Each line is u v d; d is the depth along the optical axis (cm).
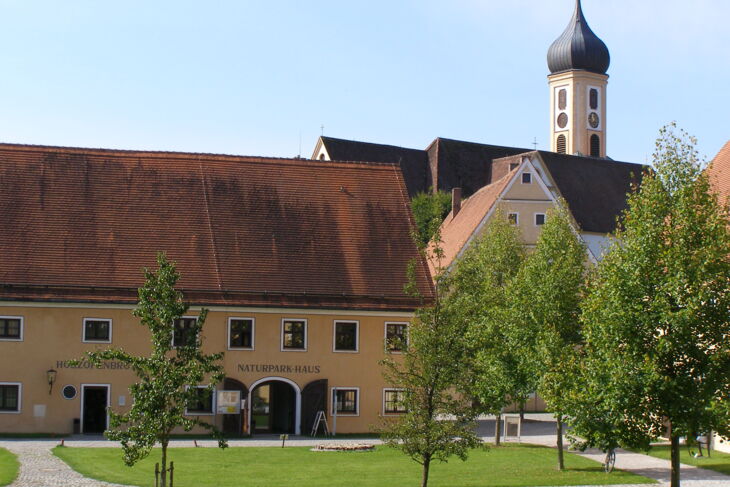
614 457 3638
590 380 2678
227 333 5028
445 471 3681
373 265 5378
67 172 5291
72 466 3538
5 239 4947
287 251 5309
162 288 2934
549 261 3956
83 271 4928
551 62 13138
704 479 3381
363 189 5703
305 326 5125
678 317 2511
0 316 4781
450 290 3177
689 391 2553
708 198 2655
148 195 5325
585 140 12962
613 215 9706
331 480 3400
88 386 4844
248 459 3966
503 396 4297
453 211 8025
